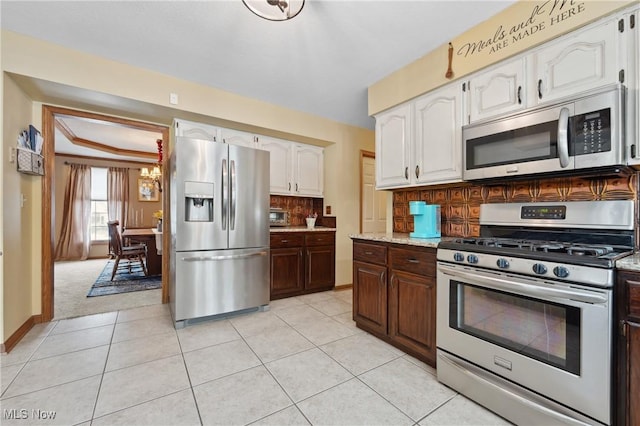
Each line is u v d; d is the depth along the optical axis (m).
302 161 3.97
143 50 2.28
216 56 2.35
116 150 6.16
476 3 1.75
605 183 1.61
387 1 1.72
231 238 2.82
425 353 1.93
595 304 1.16
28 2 1.75
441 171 2.19
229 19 1.90
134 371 1.83
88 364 1.92
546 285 1.30
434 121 2.25
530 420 1.33
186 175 2.60
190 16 1.88
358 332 2.48
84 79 2.30
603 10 1.42
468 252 1.61
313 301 3.40
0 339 2.03
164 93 2.66
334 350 2.15
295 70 2.57
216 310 2.73
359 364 1.95
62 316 2.83
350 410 1.49
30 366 1.88
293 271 3.57
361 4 1.75
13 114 2.19
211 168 2.71
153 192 7.19
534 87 1.70
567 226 1.65
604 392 1.14
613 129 1.33
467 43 2.01
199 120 3.05
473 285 1.60
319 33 2.04
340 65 2.47
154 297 3.50
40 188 2.61
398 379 1.77
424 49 2.23
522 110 1.70
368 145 4.34
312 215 4.12
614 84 1.35
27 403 1.51
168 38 2.12
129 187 6.93
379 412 1.47
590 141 1.40
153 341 2.28
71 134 5.02
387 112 2.69
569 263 1.23
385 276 2.26
